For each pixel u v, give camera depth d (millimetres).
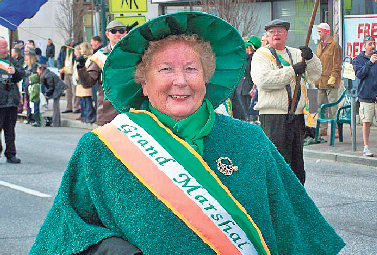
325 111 14211
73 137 16438
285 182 2703
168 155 2510
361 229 7004
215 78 2846
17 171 11016
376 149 12328
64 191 2527
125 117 2625
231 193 2506
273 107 7090
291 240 2621
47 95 19484
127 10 13844
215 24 2670
